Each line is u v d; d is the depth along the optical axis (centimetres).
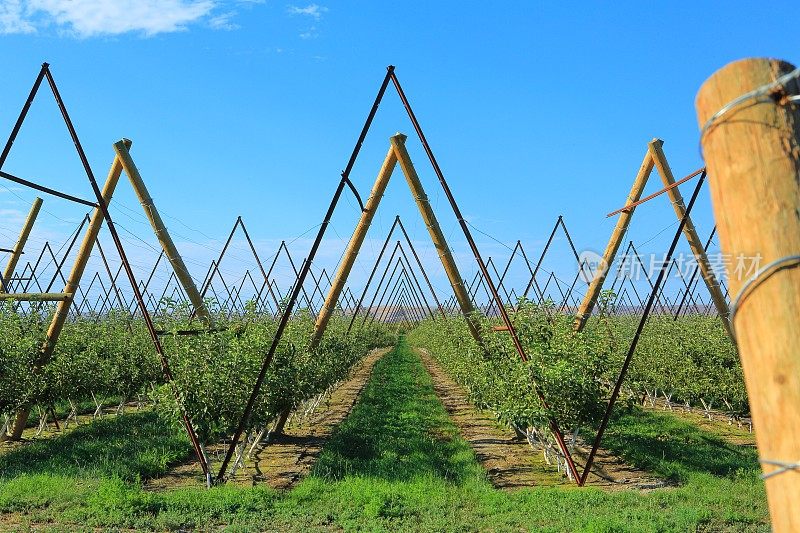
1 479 1120
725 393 1742
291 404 1567
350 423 1839
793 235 178
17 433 1600
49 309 1700
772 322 177
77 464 1243
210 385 1176
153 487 1158
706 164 202
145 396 2223
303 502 984
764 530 815
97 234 1533
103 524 862
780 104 186
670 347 1992
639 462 1323
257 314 1592
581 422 1220
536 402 1198
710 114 197
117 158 1478
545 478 1249
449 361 2662
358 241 1577
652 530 770
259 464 1390
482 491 1058
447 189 1193
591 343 1313
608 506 936
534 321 1335
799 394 171
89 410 2225
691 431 1645
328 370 1975
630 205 1191
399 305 7969
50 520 885
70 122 1209
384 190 1519
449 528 836
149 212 1472
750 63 189
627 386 1559
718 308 1388
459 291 1539
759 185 182
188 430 1161
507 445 1605
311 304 2333
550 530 786
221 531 848
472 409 2266
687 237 1421
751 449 1441
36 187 1161
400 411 2122
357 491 1012
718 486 1077
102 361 1867
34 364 1539
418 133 1190
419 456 1348
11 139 1208
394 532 820
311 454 1500
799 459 170
